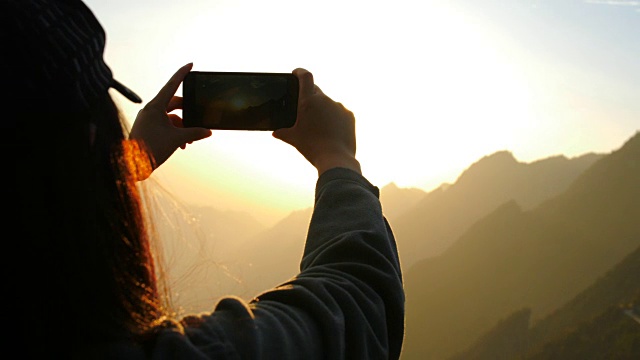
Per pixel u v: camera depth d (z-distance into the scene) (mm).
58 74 971
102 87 1088
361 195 1736
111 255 1057
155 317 1137
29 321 949
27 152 964
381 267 1515
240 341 1147
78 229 1000
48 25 989
